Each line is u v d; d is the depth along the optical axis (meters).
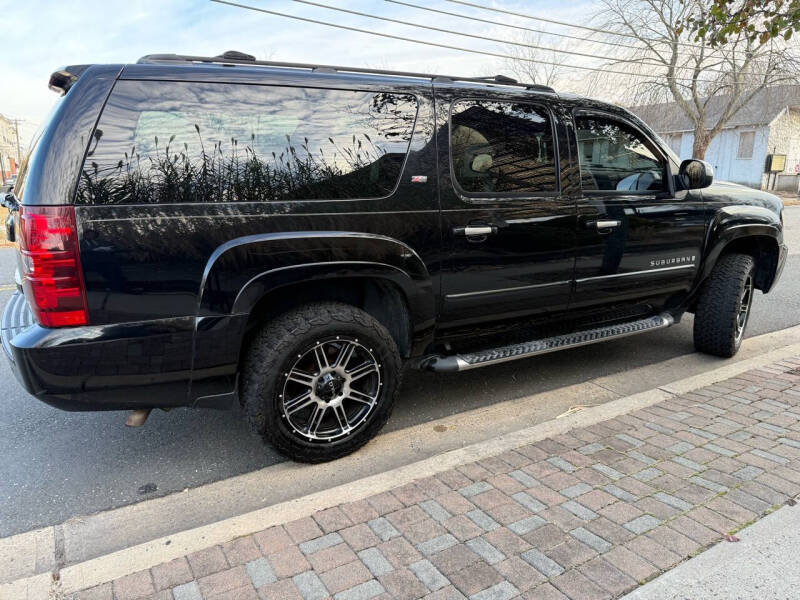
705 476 2.62
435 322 3.20
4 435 3.38
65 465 3.03
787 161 30.72
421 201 2.99
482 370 4.41
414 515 2.36
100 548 2.34
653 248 3.97
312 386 2.83
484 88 3.26
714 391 3.68
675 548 2.12
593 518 2.31
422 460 2.91
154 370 2.48
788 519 2.28
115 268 2.33
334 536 2.23
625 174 3.88
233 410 3.72
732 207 4.42
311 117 2.74
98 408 2.47
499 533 2.22
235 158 2.56
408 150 2.96
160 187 2.42
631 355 4.73
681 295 4.41
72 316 2.30
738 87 23.69
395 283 2.97
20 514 2.58
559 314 3.74
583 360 4.61
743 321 4.62
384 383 3.00
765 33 5.18
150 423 3.54
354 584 1.96
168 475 2.92
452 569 2.02
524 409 3.65
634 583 1.94
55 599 1.93
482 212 3.19
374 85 2.91
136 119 2.40
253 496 2.70
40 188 2.25
